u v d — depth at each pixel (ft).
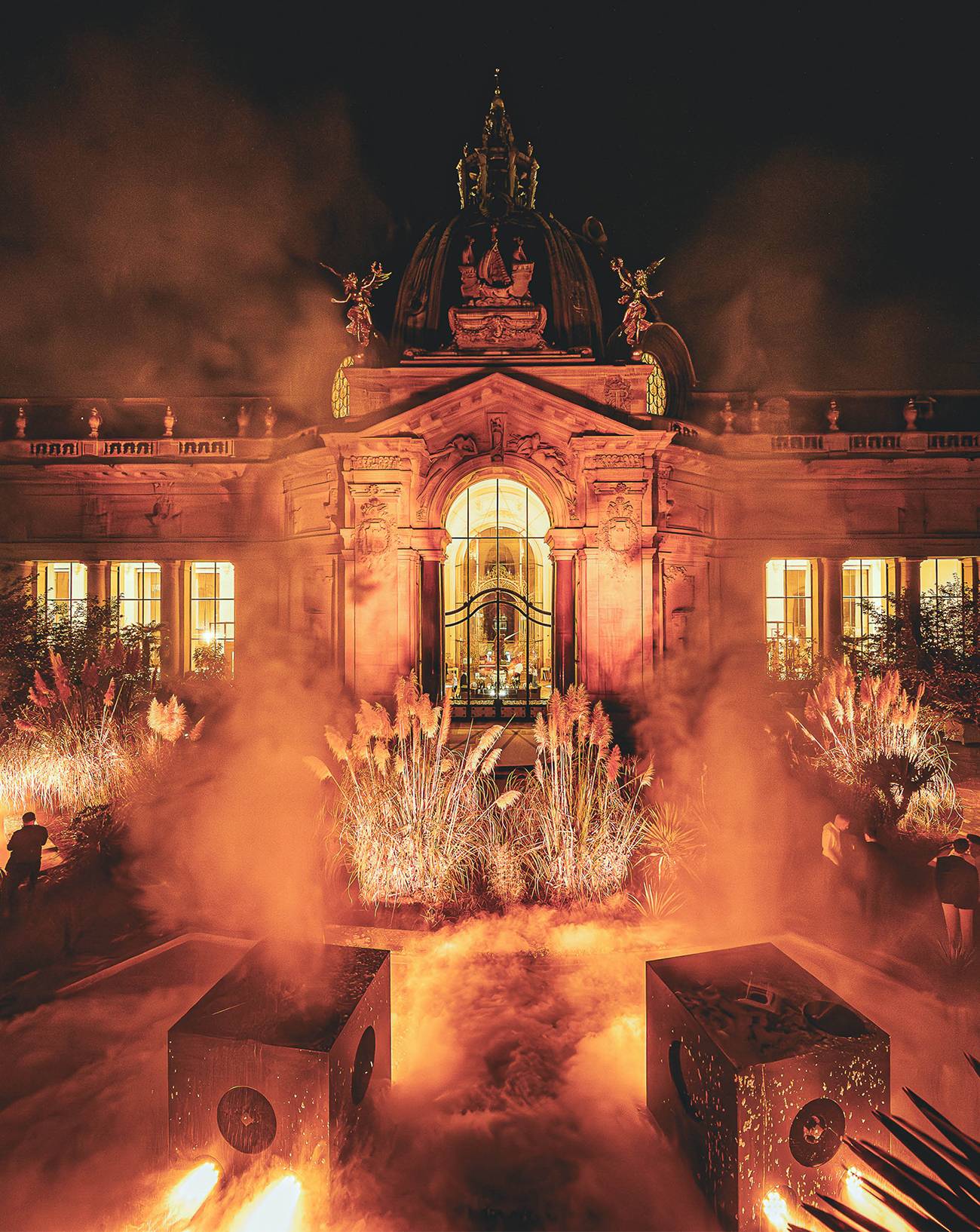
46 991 28.19
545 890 38.34
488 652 104.58
